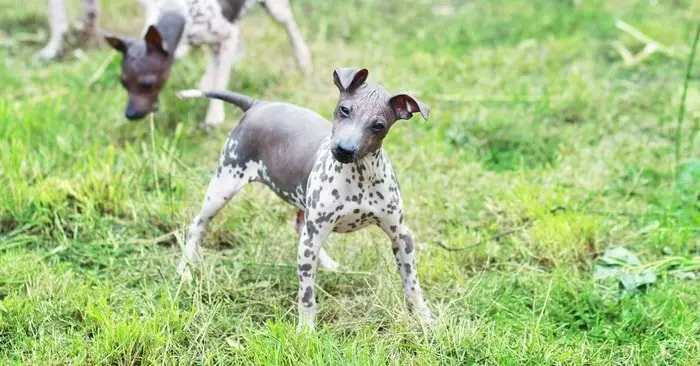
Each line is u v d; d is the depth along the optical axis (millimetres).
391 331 3775
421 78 6750
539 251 4543
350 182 3523
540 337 3699
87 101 6172
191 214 4707
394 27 8031
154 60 5414
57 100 5949
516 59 7078
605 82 6766
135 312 3814
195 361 3643
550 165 5504
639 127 6031
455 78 6832
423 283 4215
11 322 3777
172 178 5078
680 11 8117
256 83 6551
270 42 7410
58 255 4438
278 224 4730
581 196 5105
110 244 4543
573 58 7219
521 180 5227
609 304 4074
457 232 4711
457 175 5324
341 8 8305
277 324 3652
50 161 5168
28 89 6406
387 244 4422
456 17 8156
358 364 3477
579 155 5609
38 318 3820
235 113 6180
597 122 6094
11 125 5461
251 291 4137
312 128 3809
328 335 3641
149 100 5504
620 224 4766
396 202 3635
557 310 4020
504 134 5812
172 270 4254
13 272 4109
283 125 3867
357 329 3799
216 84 6012
